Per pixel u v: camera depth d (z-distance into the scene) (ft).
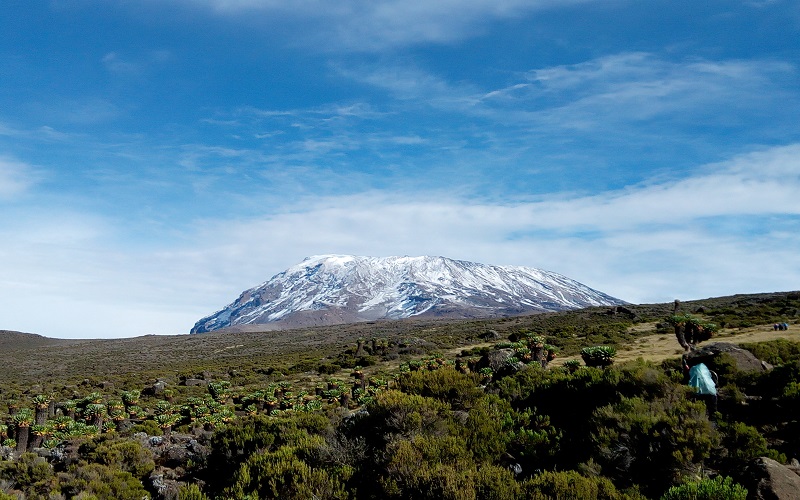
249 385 163.43
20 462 49.24
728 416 35.27
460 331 278.87
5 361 313.12
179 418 95.61
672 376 37.24
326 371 177.47
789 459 28.55
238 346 376.07
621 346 112.47
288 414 89.30
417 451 31.17
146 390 154.81
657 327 151.33
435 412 37.19
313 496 30.19
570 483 26.20
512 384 47.06
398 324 446.60
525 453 33.12
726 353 45.34
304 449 37.14
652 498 26.81
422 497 27.76
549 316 288.51
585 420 35.60
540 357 87.40
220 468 47.14
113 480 44.37
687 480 26.04
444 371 44.32
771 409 34.88
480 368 95.04
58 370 265.13
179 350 368.27
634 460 29.32
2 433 78.84
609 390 38.09
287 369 192.75
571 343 135.95
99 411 92.43
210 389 145.38
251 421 53.21
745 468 26.27
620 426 31.07
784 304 164.86
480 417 37.09
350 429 40.04
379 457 33.27
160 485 44.75
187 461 50.67
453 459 31.60
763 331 103.04
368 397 95.45
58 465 52.11
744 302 209.26
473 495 26.40
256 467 35.96
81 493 40.47
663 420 30.07
